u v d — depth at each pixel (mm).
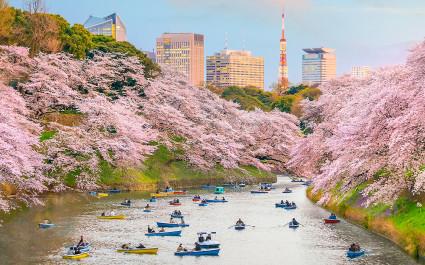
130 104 115125
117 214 75250
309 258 52469
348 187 61781
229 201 92750
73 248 54094
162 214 77500
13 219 69688
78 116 106188
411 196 58719
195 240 60938
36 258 52031
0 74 98562
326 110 106500
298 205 87375
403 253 52094
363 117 60812
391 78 64062
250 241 60562
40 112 100500
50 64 106688
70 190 91812
